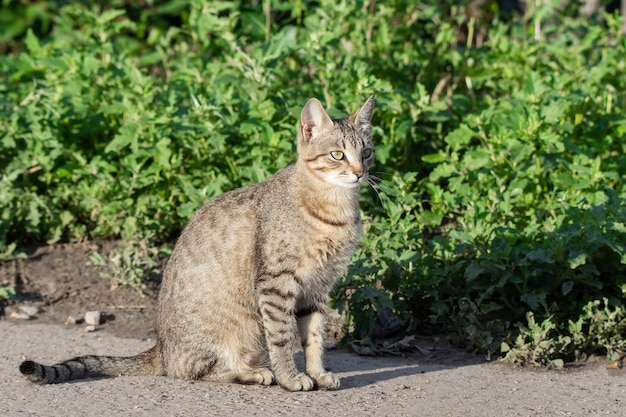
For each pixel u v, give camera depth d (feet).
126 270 41.70
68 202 46.06
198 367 32.04
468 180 44.16
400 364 34.83
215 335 31.94
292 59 50.83
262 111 44.68
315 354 32.22
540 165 43.37
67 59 48.83
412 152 47.98
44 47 54.44
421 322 38.45
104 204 45.01
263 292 31.01
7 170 45.34
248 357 32.50
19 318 39.42
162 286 32.96
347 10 49.70
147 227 44.29
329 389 31.45
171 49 58.54
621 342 34.88
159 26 63.26
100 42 52.31
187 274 32.01
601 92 48.91
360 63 46.01
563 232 36.35
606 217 37.06
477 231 38.01
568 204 40.96
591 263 36.70
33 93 47.98
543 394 31.22
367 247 38.34
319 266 31.65
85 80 48.49
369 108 33.58
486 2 65.92
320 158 31.65
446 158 44.68
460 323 36.40
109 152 46.57
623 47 50.96
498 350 35.73
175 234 45.70
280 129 45.09
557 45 53.42
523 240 37.99
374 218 42.91
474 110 48.42
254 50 48.03
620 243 36.32
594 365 34.58
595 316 35.12
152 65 58.85
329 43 46.70
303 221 31.27
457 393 31.19
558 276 36.91
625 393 31.42
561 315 36.81
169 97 46.50
